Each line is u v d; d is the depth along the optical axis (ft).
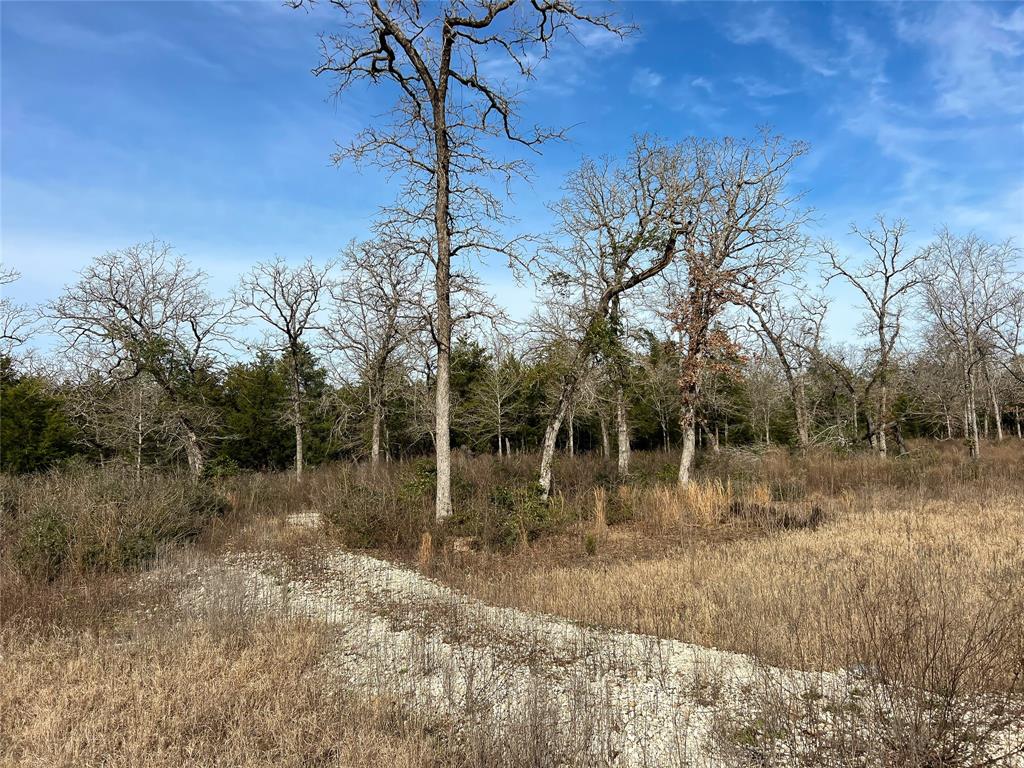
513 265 50.24
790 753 14.64
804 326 101.50
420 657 22.17
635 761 15.38
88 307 80.33
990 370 114.32
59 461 77.41
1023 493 53.98
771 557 34.99
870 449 96.68
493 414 100.99
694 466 78.23
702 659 21.09
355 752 15.21
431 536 42.09
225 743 15.69
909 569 28.35
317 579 35.29
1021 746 13.73
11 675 20.68
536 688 18.21
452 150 50.16
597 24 48.55
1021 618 19.06
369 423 93.35
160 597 30.32
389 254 50.49
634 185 61.72
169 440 83.66
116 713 17.69
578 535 46.32
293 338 92.84
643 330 62.13
